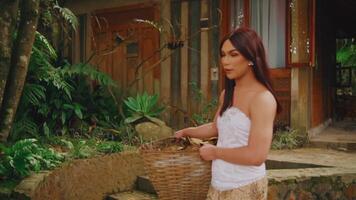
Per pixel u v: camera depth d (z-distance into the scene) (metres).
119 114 7.65
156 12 8.02
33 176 4.38
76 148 5.41
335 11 9.94
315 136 6.88
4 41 4.90
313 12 6.46
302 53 6.55
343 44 14.60
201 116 7.21
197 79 7.70
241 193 2.09
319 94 7.86
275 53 6.95
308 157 5.31
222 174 2.13
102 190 4.96
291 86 6.71
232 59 2.09
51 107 7.19
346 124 9.05
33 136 6.23
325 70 8.64
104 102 8.04
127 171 5.22
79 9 9.06
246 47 2.07
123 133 6.78
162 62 8.02
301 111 6.61
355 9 10.01
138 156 5.33
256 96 2.05
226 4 7.33
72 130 7.02
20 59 5.08
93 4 8.86
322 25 8.11
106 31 8.70
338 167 4.47
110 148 5.48
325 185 3.99
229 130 2.12
